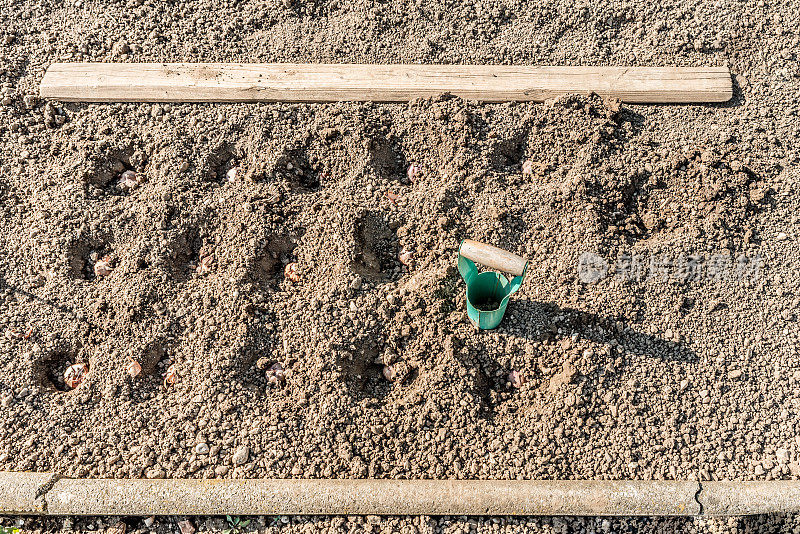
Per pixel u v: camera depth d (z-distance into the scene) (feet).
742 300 7.91
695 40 8.48
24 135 8.22
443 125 8.19
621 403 7.72
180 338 7.80
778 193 8.09
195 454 7.60
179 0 8.57
